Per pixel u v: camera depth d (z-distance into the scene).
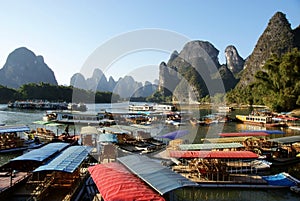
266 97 65.62
